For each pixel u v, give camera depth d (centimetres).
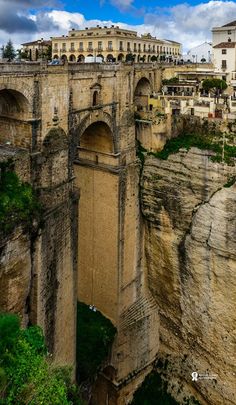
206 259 5034
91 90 4384
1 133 3894
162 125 5288
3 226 3164
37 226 3522
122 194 5034
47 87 3769
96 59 5322
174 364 5547
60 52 10600
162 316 5684
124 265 5247
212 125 5225
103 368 5022
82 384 4659
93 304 5409
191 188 5097
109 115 4719
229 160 4869
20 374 2203
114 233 5075
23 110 3681
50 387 2209
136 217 5388
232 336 5000
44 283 3722
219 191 4891
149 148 5403
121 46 10238
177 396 5416
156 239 5456
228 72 8400
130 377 5388
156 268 5566
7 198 3300
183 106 5634
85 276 5425
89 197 5191
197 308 5234
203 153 5038
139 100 6284
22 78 3528
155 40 11769
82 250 5391
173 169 5197
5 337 2333
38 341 2633
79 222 5334
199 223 5016
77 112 4222
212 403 5216
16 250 3325
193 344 5372
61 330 4106
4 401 2066
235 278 4856
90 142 5031
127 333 5300
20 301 3497
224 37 9594
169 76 7419
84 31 10675
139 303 5566
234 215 4753
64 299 4134
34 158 3703
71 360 4362
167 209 5269
